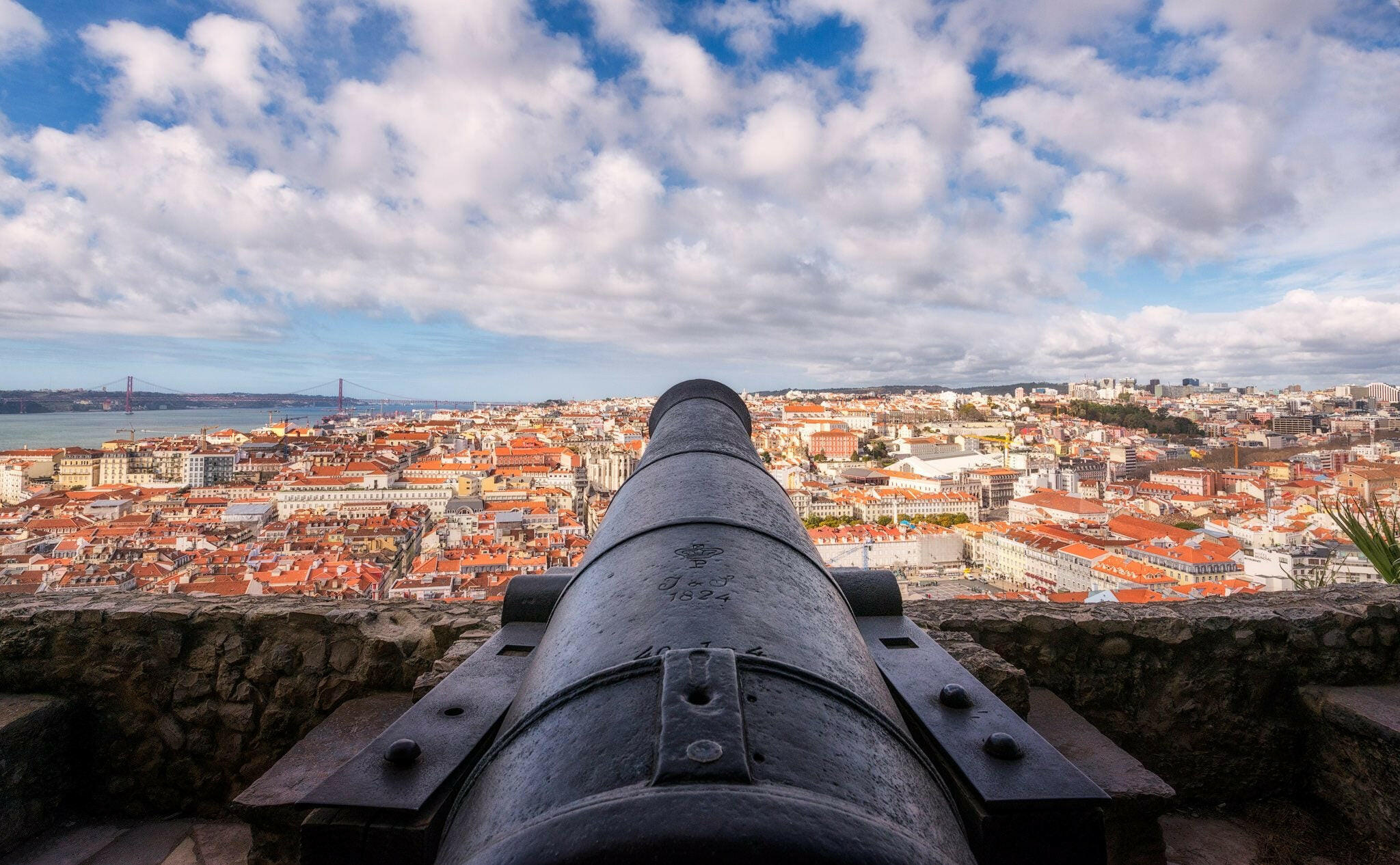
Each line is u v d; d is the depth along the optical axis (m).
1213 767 3.38
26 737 3.12
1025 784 1.50
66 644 3.41
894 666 2.12
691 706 1.18
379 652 3.35
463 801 1.40
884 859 0.98
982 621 3.44
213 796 3.38
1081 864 1.46
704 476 2.46
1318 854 2.94
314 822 1.40
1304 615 3.42
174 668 3.41
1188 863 2.90
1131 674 3.41
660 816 0.98
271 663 3.40
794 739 1.18
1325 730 3.22
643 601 1.62
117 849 3.07
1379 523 4.76
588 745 1.21
